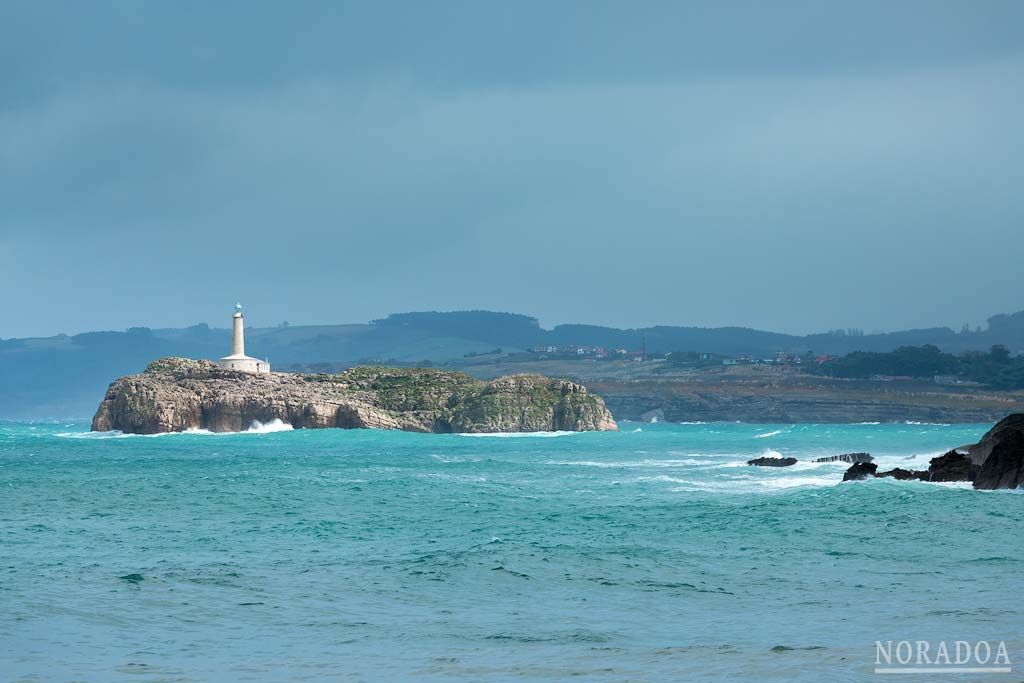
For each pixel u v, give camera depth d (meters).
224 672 42.66
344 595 58.62
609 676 41.03
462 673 42.12
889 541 76.94
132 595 57.97
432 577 63.28
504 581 62.28
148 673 42.53
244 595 58.38
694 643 47.22
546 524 90.25
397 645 47.53
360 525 90.62
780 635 48.41
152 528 88.62
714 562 68.44
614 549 73.00
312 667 43.47
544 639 48.56
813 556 70.69
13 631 49.88
